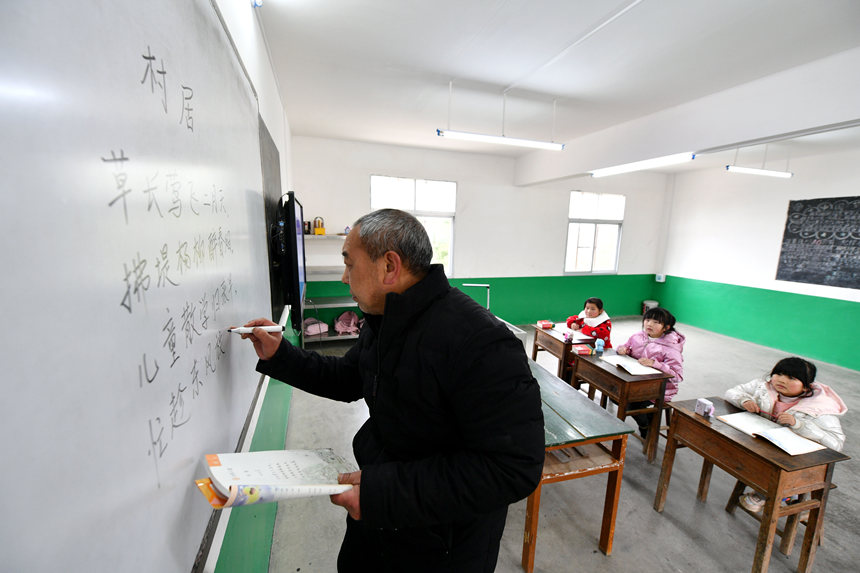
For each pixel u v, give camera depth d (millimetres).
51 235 279
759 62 2234
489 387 648
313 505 1864
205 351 646
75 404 302
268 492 518
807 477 1450
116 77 372
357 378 1025
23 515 246
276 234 1874
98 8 342
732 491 2039
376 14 1861
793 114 2289
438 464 661
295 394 3156
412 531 775
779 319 4758
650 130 3215
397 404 745
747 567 1582
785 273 4703
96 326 332
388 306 725
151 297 438
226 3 1082
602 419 1661
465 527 768
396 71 2518
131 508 385
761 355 4535
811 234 4438
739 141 2576
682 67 2338
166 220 488
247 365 1036
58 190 287
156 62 468
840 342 4211
